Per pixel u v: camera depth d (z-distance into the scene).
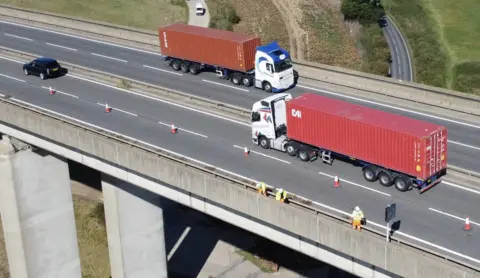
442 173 39.62
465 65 97.50
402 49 108.62
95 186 69.19
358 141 38.69
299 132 41.66
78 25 78.50
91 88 57.06
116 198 46.41
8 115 49.91
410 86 52.44
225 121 49.25
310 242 35.06
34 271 53.44
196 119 49.75
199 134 47.00
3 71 62.38
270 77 54.81
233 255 58.25
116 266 49.28
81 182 69.94
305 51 99.62
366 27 114.19
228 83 58.31
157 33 70.00
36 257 53.25
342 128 39.22
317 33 106.75
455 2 128.88
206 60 59.03
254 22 109.88
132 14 112.19
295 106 41.19
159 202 48.53
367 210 36.00
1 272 59.84
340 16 115.94
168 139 46.25
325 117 39.81
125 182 46.16
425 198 37.12
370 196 37.50
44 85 58.03
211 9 114.69
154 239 49.53
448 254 31.80
